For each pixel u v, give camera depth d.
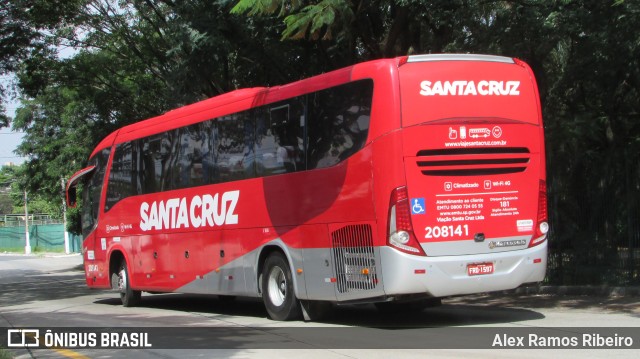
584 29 12.48
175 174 13.20
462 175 8.78
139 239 14.39
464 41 16.03
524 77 9.35
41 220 70.56
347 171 9.11
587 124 15.71
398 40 15.16
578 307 11.57
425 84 8.73
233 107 11.61
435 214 8.59
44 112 36.19
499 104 9.10
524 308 11.78
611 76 14.71
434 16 13.26
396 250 8.41
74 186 16.64
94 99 24.03
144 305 15.20
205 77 16.34
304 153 9.94
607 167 14.79
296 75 17.08
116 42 23.67
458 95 8.87
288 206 10.23
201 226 12.35
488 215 8.89
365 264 8.79
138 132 14.67
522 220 9.12
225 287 11.71
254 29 15.18
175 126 13.28
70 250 56.31
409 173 8.51
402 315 11.15
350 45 15.30
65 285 23.92
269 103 10.76
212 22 14.98
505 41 14.54
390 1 13.70
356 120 9.05
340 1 11.15
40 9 19.66
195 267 12.52
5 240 72.56
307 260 9.82
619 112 16.98
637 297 12.39
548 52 14.94
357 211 8.91
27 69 21.25
